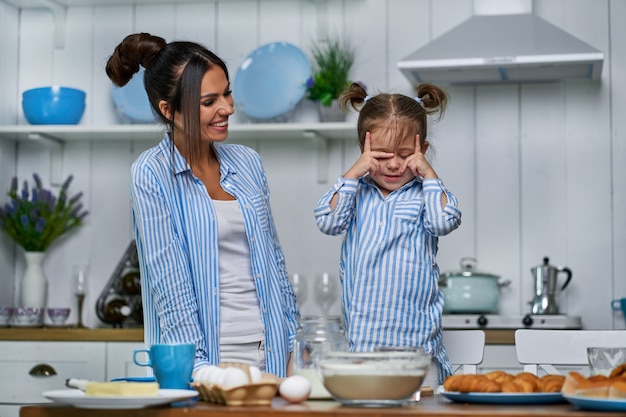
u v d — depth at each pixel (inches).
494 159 155.0
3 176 163.3
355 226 82.5
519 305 153.2
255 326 84.9
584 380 56.8
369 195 82.8
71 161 166.1
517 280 153.4
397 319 78.5
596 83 153.1
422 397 69.0
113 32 166.7
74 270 155.1
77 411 58.9
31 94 157.8
